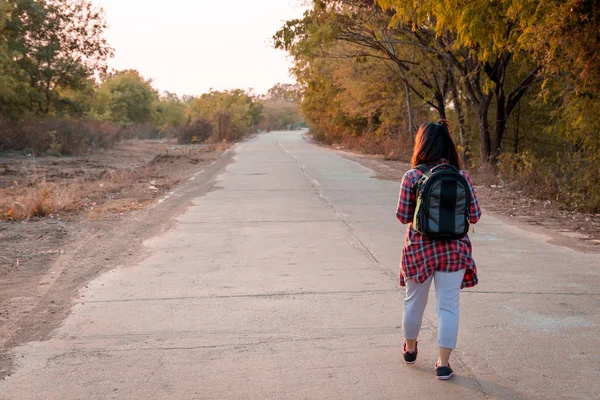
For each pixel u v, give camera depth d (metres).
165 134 65.75
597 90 11.33
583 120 12.35
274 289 6.44
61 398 3.96
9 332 5.18
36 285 6.66
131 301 6.04
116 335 5.10
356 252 8.28
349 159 28.81
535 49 10.80
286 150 38.00
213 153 34.50
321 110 46.56
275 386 4.12
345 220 11.01
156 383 4.18
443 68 23.27
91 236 9.46
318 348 4.79
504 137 22.52
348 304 5.91
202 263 7.65
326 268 7.36
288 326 5.29
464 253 4.09
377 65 29.36
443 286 4.10
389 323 5.36
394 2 13.04
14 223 10.48
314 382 4.17
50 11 33.41
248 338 5.01
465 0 11.32
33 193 12.62
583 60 10.44
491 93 19.64
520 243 9.02
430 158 4.16
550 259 7.91
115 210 12.16
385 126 34.50
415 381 4.18
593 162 12.59
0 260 7.79
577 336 5.04
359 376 4.27
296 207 12.67
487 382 4.16
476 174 18.88
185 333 5.14
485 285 6.59
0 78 28.72
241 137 61.91
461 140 22.50
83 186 15.88
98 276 7.04
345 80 31.50
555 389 4.05
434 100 28.84
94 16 34.88
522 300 6.04
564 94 13.26
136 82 64.31
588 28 9.94
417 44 21.12
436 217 3.98
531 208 12.89
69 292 6.39
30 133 29.53
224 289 6.45
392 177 19.50
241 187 16.44
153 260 7.84
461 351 4.71
